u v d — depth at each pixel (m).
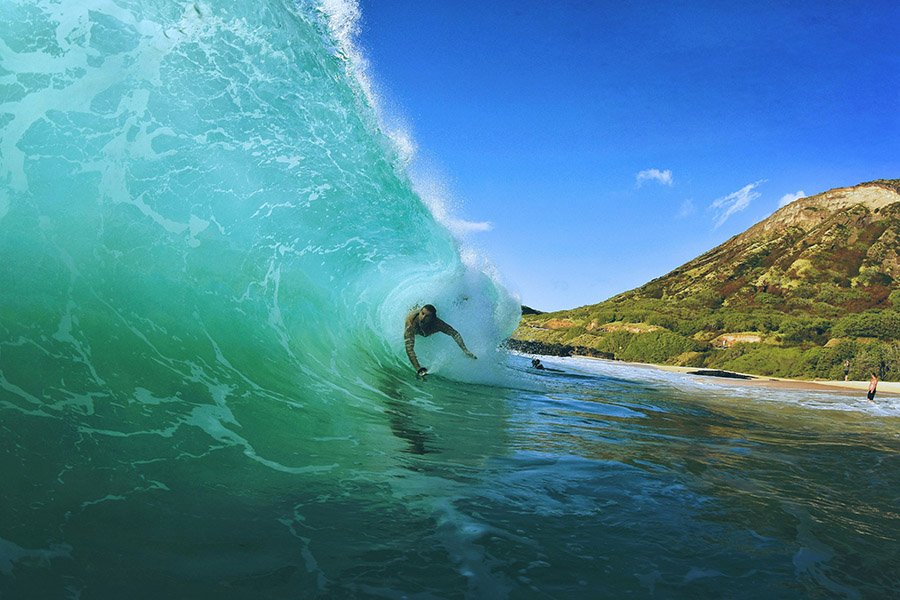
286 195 5.73
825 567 2.39
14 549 1.76
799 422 8.15
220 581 1.79
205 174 4.88
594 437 4.88
